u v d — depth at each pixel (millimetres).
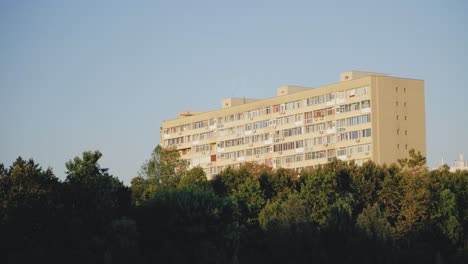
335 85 194750
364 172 162625
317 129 198250
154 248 130875
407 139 190250
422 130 192375
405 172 163250
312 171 168250
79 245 118625
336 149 193125
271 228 138125
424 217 151250
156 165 190875
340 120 193000
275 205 148625
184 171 193125
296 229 136750
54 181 128625
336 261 138625
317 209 152625
